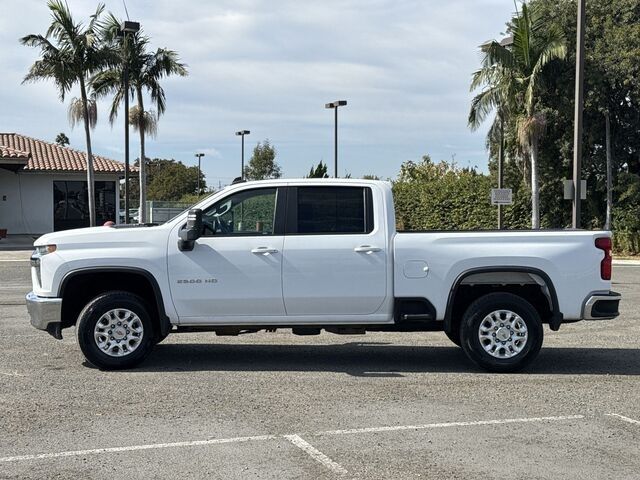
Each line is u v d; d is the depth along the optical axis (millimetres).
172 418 6594
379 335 11375
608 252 8617
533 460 5512
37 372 8461
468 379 8234
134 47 32719
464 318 8547
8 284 18797
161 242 8461
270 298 8445
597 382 8133
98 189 40438
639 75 29891
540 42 28734
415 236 8547
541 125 29125
